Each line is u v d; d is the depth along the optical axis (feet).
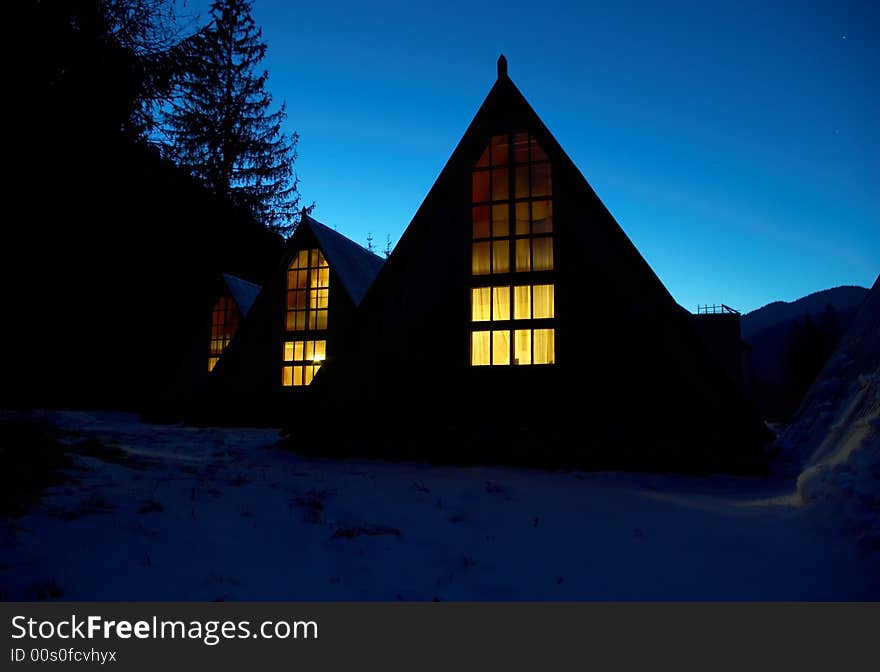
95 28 24.79
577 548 16.48
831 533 15.85
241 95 123.03
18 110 23.04
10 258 27.86
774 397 108.99
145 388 90.53
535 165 36.94
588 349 33.32
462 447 34.17
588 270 34.24
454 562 15.48
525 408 33.68
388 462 34.47
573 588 13.55
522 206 36.65
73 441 30.48
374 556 15.72
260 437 49.67
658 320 32.45
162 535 15.90
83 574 12.84
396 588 13.51
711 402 30.73
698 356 31.19
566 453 32.37
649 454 31.19
